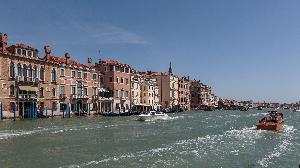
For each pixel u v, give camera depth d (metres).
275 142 33.19
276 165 22.62
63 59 76.06
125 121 57.72
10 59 60.44
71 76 74.62
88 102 79.25
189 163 22.53
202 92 178.00
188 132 41.19
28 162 21.78
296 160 24.27
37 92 65.56
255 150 28.03
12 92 60.84
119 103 90.50
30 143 29.41
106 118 65.56
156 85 117.62
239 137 36.56
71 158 23.12
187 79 156.50
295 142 33.47
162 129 44.50
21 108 62.66
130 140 32.47
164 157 24.05
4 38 60.03
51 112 68.50
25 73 63.56
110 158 23.23
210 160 23.59
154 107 114.56
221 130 44.53
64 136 34.44
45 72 67.69
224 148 28.62
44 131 38.41
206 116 84.62
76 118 64.38
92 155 24.27
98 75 83.75
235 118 76.00
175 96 132.75
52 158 23.03
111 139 32.91
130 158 23.41
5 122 51.38
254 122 61.75
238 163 22.97
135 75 100.00
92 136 34.91
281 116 52.19
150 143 30.64
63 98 71.94
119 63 92.00
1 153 24.59
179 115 88.88
